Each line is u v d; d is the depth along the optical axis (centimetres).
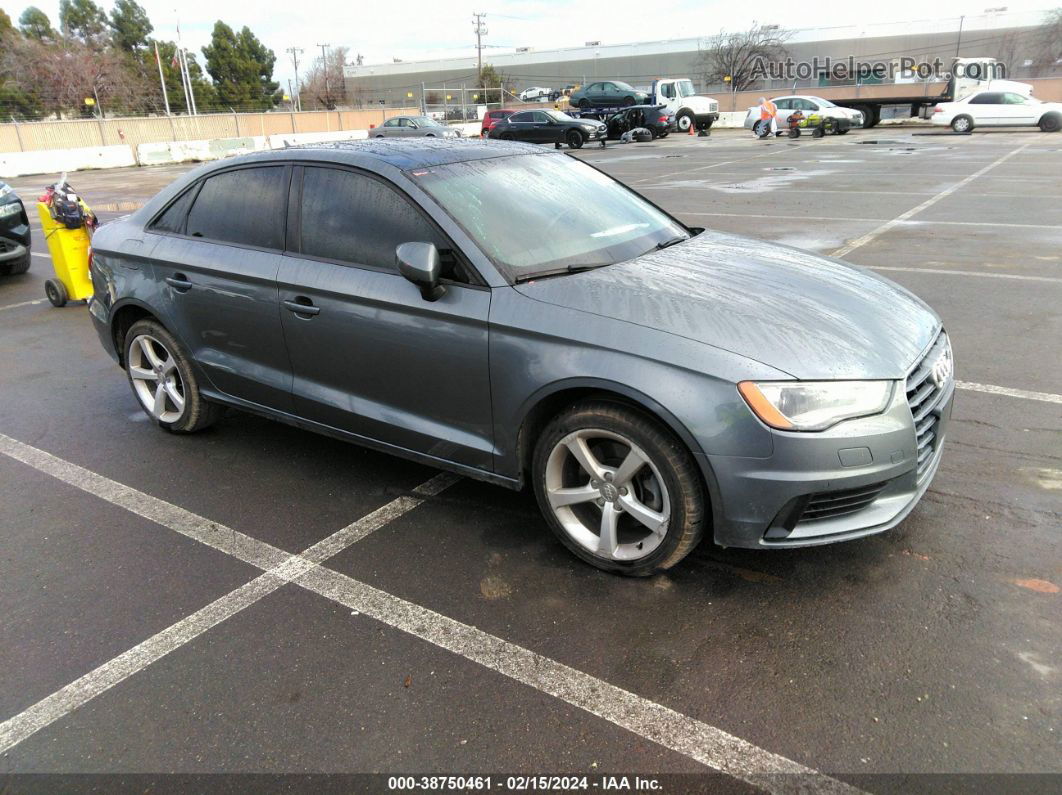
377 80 8812
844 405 260
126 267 445
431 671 260
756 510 264
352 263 350
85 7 8031
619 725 234
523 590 302
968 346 544
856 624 271
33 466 432
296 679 259
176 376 455
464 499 377
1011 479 362
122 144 3506
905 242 902
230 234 400
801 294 307
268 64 8450
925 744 221
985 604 278
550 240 338
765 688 245
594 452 300
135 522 368
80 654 276
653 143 3005
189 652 274
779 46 5838
